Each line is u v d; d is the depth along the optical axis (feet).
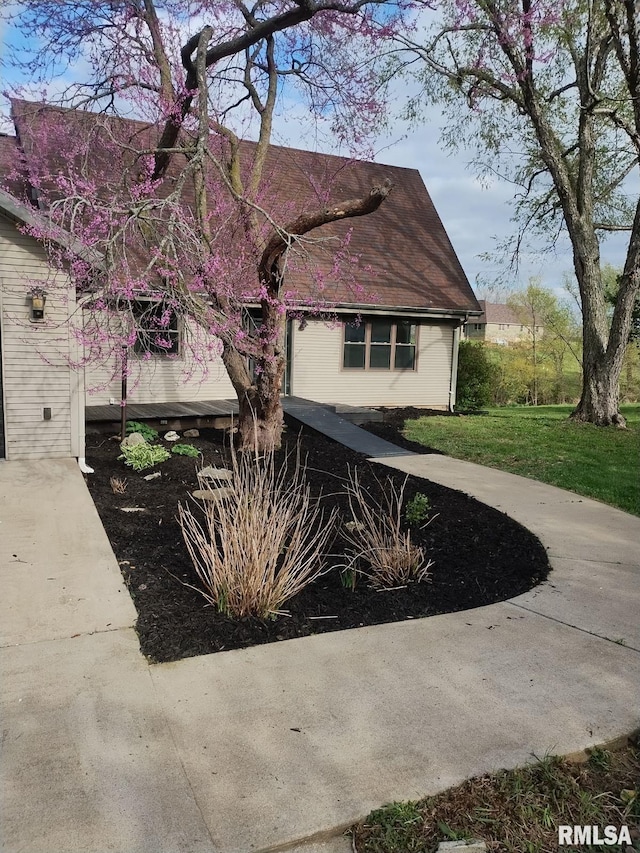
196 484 21.27
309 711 8.56
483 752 7.75
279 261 22.45
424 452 30.94
